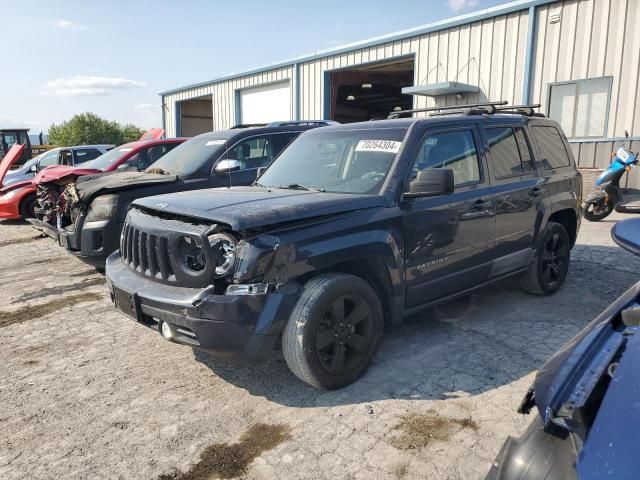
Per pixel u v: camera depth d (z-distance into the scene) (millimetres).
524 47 12930
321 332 3404
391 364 3941
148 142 9250
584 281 5941
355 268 3805
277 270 3213
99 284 6586
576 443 1465
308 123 9273
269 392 3621
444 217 4117
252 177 7262
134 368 4098
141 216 3812
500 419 3162
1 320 5336
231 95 23781
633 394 1442
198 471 2811
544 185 5176
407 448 2912
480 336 4434
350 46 17281
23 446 3094
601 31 11586
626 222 2281
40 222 7496
